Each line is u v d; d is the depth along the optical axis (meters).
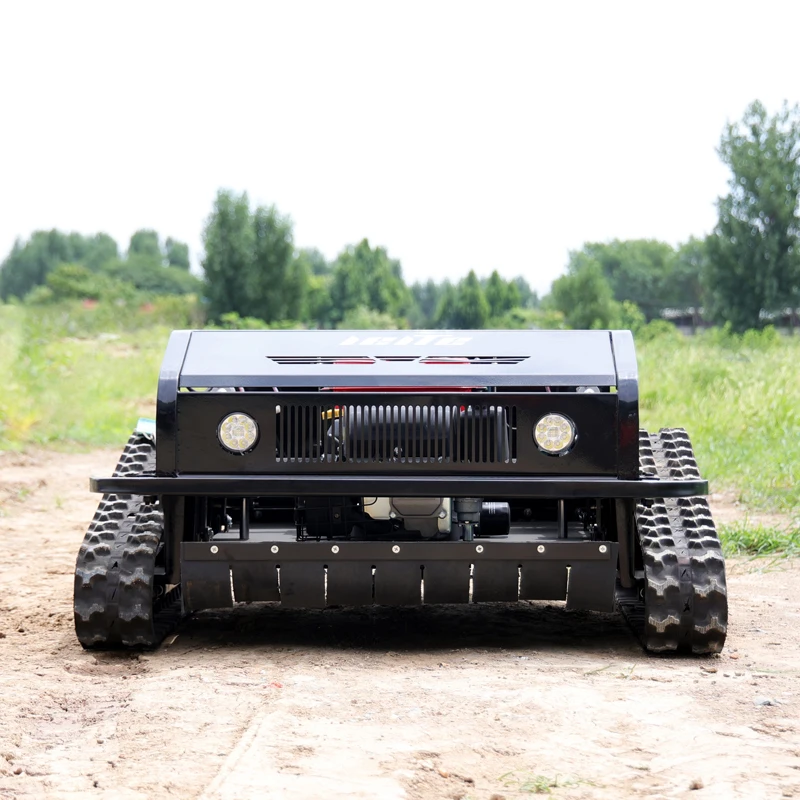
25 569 6.61
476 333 4.61
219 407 4.22
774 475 9.66
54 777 2.96
